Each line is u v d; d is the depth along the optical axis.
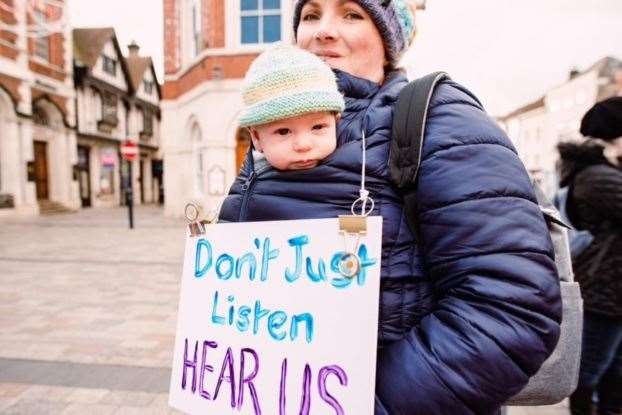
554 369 1.12
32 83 19.83
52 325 4.97
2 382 3.53
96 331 4.77
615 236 2.34
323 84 0.95
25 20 18.73
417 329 0.88
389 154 0.98
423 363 0.82
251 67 1.01
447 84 1.02
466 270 0.84
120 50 30.55
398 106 1.00
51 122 22.39
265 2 12.87
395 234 0.95
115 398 3.28
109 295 6.28
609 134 2.35
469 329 0.81
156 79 36.84
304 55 0.97
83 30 29.00
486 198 0.86
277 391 0.93
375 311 0.85
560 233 1.17
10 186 19.08
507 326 0.79
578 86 27.05
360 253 0.88
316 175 0.99
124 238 12.38
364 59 1.15
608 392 2.53
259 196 1.07
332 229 0.92
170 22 16.69
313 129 0.97
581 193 2.35
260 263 1.01
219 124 13.25
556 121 30.19
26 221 17.20
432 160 0.91
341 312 0.88
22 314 5.39
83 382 3.53
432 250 0.90
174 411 3.09
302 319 0.93
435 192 0.90
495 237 0.83
